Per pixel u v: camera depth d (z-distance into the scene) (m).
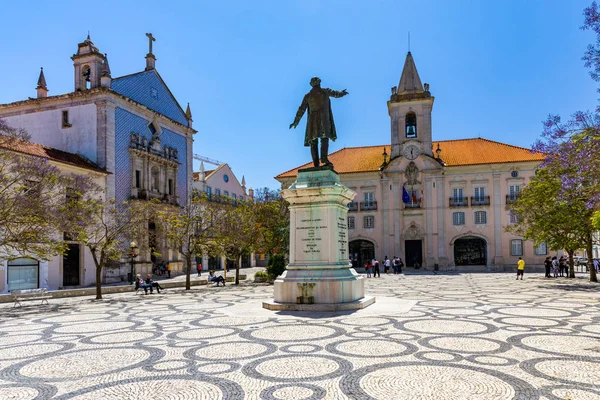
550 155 14.09
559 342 7.58
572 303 13.30
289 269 11.51
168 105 40.34
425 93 42.72
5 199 15.32
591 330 8.70
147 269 34.38
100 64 33.53
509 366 6.11
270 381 5.59
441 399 4.87
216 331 8.97
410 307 11.77
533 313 11.08
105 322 10.95
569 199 15.17
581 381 5.44
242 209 27.81
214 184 51.06
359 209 44.06
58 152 30.14
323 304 10.92
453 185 42.47
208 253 26.41
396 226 43.06
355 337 8.03
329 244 11.27
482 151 43.97
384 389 5.22
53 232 17.64
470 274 34.41
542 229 22.98
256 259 61.06
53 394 5.23
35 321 11.55
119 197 33.16
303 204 11.52
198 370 6.12
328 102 12.26
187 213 27.19
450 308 12.04
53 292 19.83
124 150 33.97
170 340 8.20
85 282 29.11
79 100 32.75
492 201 41.59
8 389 5.45
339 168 45.38
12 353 7.47
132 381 5.68
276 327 9.11
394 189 43.34
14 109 34.34
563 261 31.16
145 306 14.76
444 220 42.25
